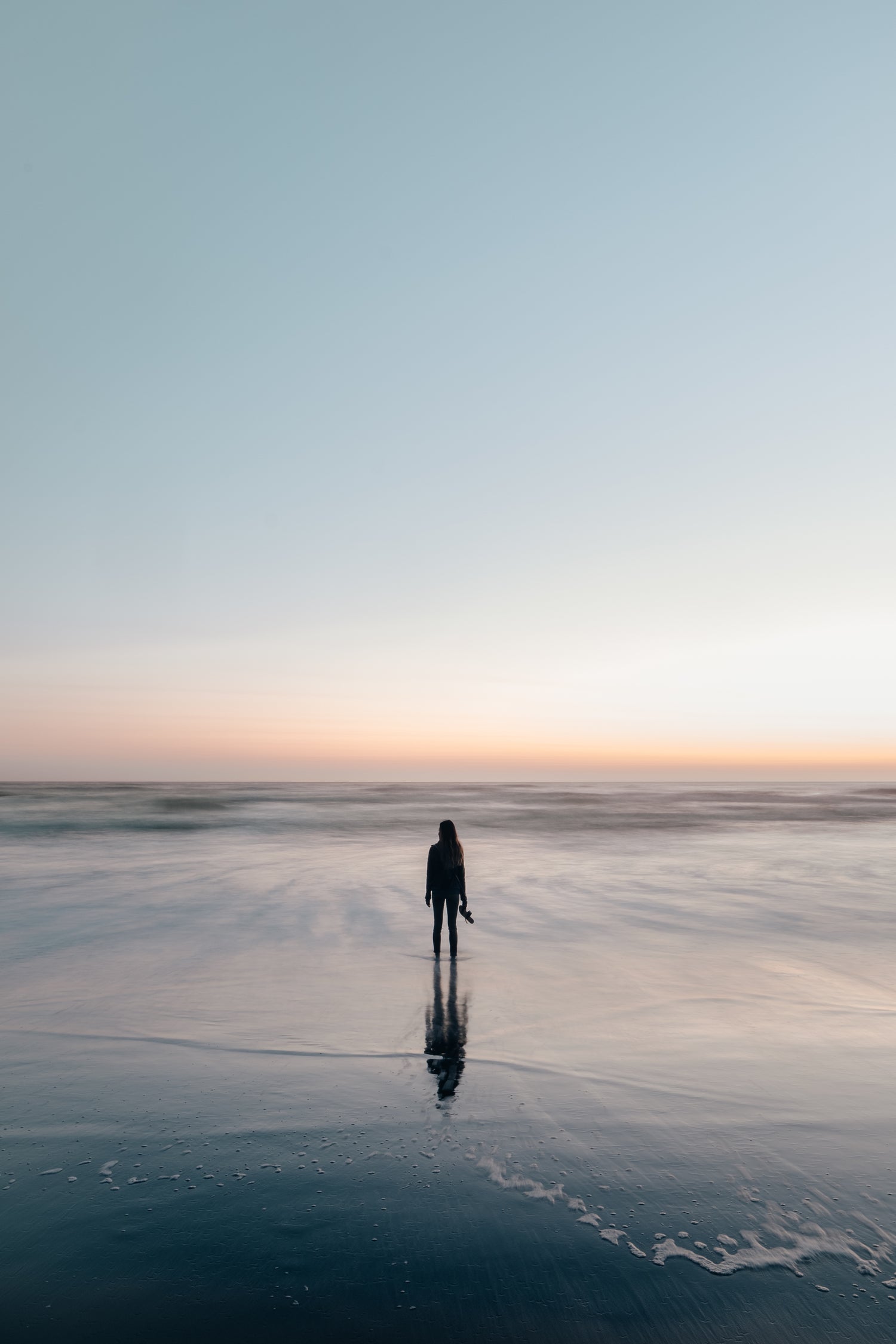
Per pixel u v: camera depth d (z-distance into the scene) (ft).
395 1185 11.45
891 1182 11.46
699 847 73.26
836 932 31.83
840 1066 16.25
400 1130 13.28
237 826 101.76
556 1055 17.03
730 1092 14.88
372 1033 18.61
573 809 165.99
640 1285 9.07
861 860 60.70
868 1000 21.43
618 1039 18.13
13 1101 14.60
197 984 23.50
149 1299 8.92
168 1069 16.25
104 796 261.24
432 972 25.02
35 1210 10.82
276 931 32.27
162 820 114.73
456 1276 9.30
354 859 60.85
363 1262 9.59
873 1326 8.36
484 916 36.04
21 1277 9.37
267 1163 12.16
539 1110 14.10
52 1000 21.65
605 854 65.87
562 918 35.58
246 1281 9.24
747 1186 11.33
